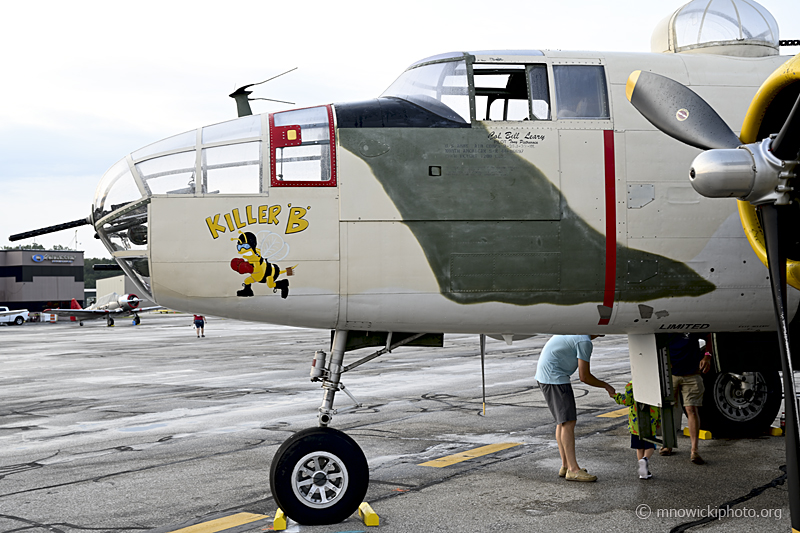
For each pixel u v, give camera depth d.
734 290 5.17
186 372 15.72
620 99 5.13
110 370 16.53
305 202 4.86
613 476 6.10
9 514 5.38
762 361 6.60
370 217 4.87
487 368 15.11
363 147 4.92
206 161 4.91
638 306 5.14
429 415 9.41
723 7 5.79
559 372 5.96
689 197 5.08
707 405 7.57
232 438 8.18
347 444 4.90
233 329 36.94
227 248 4.82
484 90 5.45
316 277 4.86
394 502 5.44
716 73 5.35
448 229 4.91
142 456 7.32
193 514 5.29
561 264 4.99
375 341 5.38
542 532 4.68
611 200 5.02
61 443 8.11
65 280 72.00
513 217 4.95
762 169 3.64
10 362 19.27
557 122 5.05
